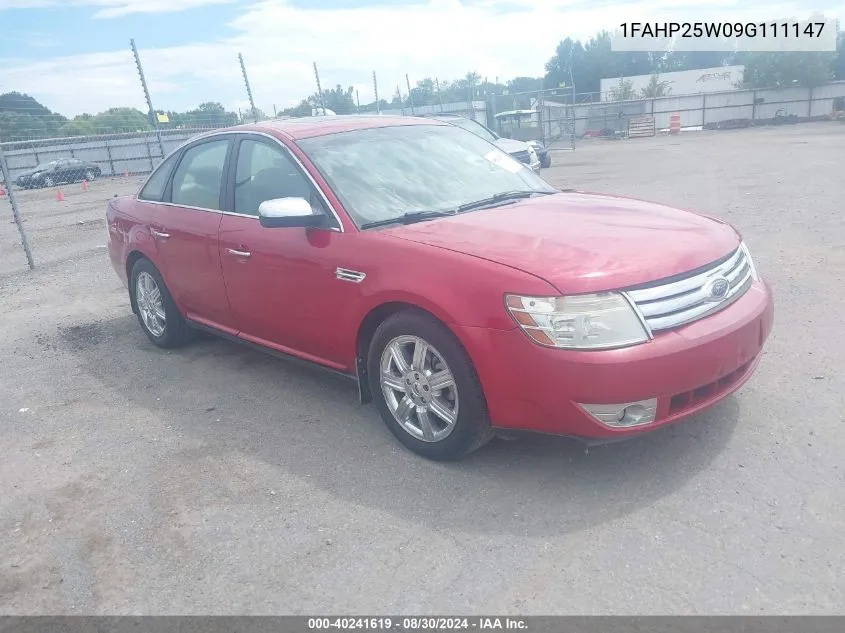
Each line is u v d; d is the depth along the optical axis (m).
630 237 3.42
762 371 4.33
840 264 6.58
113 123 25.56
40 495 3.63
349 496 3.38
